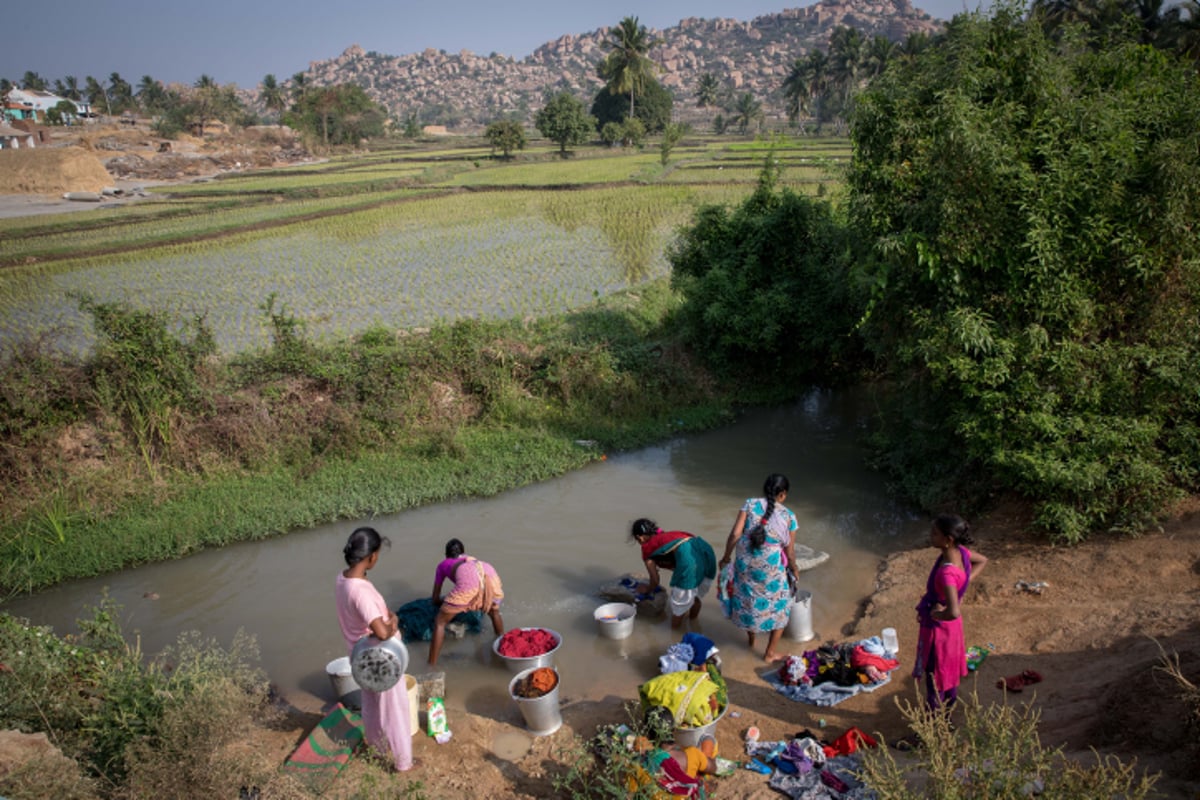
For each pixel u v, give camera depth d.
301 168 69.44
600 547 8.80
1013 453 7.78
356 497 10.16
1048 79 8.02
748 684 6.11
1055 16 34.03
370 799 4.58
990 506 8.79
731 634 6.98
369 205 38.75
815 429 12.70
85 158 53.16
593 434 12.19
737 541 6.37
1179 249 7.52
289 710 6.09
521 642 6.45
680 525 9.25
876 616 7.00
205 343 11.64
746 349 14.30
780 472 10.85
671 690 5.10
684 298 15.50
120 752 4.81
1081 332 7.85
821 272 13.45
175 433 10.94
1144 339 7.86
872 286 8.91
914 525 9.02
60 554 9.06
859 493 10.01
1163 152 7.34
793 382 14.62
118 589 8.50
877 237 9.02
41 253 26.70
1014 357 7.90
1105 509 7.45
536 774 5.07
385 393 11.92
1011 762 3.82
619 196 38.91
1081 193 7.66
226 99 101.12
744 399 13.95
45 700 5.22
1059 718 4.96
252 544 9.43
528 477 10.80
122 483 10.43
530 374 13.13
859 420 13.05
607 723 5.61
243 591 8.26
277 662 6.86
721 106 172.75
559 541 8.98
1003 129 7.88
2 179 50.72
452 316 17.61
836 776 4.68
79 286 21.80
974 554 5.10
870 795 4.40
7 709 5.05
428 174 51.62
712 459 11.46
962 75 8.16
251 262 25.06
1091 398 7.61
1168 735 4.30
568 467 11.18
